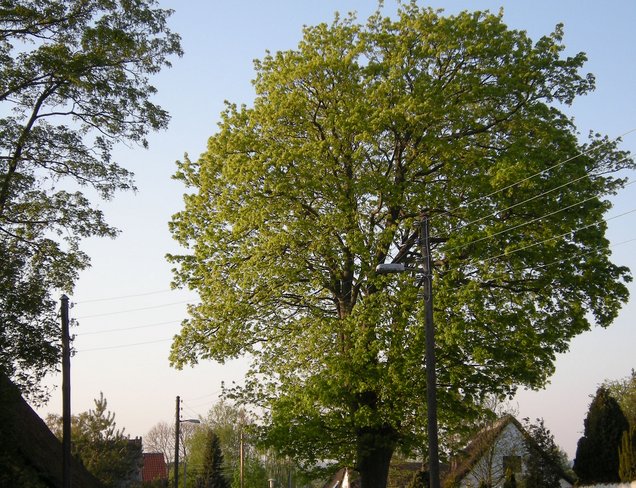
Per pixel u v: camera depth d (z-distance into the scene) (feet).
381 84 88.12
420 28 92.43
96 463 207.62
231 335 95.09
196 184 99.81
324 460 95.04
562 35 93.71
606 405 112.27
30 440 96.78
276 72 96.43
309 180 87.92
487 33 91.61
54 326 77.71
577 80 92.48
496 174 81.71
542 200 83.61
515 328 82.48
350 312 91.15
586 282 83.92
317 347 91.35
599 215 85.10
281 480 301.02
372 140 87.56
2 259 75.20
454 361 84.38
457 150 87.20
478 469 157.17
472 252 82.58
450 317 81.46
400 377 81.87
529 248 82.64
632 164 89.92
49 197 80.12
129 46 78.18
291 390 94.94
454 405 86.02
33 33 78.13
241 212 90.48
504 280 85.87
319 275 92.27
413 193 86.89
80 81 76.79
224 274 95.30
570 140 89.61
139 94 80.89
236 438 311.27
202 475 249.34
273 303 97.04
